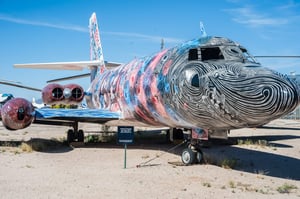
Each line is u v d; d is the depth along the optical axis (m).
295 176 8.48
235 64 7.91
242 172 8.85
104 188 6.81
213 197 6.35
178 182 7.48
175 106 8.94
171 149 12.96
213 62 8.29
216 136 9.10
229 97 7.25
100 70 20.22
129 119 12.87
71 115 12.61
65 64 20.05
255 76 7.12
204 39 9.15
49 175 8.02
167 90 9.19
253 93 6.84
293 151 12.99
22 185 6.98
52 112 12.84
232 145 14.62
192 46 9.11
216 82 7.62
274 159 11.03
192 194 6.50
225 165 9.41
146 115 11.31
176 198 6.19
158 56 11.06
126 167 9.26
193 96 8.14
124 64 14.95
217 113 7.69
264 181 7.88
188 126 9.49
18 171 8.51
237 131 22.91
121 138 9.23
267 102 6.64
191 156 9.62
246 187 7.23
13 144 14.20
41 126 28.20
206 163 9.88
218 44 8.75
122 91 12.86
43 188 6.75
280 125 31.89
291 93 6.64
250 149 13.45
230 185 7.37
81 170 8.73
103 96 15.39
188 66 8.63
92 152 12.20
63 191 6.53
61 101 15.88
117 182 7.35
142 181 7.48
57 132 21.77
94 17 21.89
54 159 10.53
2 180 7.44
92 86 17.80
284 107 6.60
